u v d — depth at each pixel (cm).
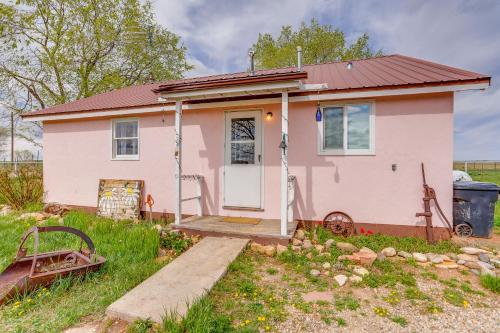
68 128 749
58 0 1482
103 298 280
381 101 489
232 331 226
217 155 606
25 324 238
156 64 1900
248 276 340
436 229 465
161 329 224
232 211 595
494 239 453
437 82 425
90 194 725
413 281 324
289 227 488
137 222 620
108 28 1594
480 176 1033
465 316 255
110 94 916
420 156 471
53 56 1514
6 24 1388
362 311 264
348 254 405
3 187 771
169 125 643
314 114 532
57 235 485
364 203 504
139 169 672
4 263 359
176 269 345
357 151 507
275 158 562
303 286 315
